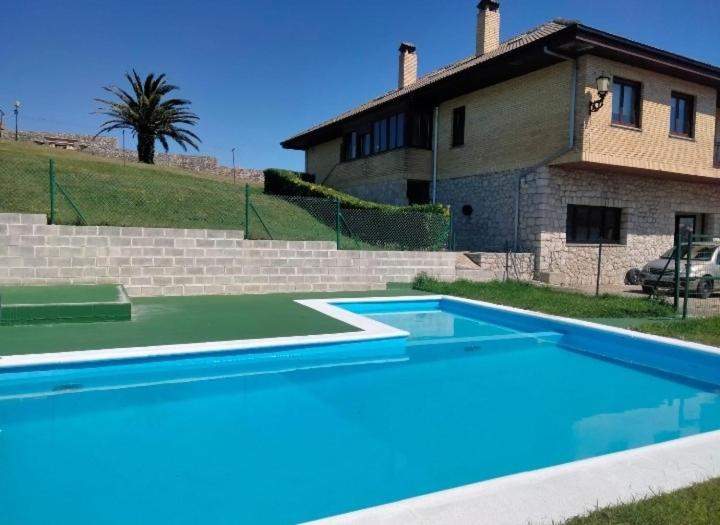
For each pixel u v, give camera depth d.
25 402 4.96
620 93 14.70
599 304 10.52
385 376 6.30
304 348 6.78
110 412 4.76
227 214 15.70
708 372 6.46
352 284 12.47
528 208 15.38
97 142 31.62
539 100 15.19
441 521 2.40
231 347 6.28
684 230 14.97
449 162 18.66
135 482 3.45
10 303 7.30
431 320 10.18
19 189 13.51
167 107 29.02
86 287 9.18
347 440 4.31
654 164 15.15
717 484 2.84
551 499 2.64
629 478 2.90
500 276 14.51
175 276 10.65
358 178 22.33
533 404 5.41
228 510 3.12
